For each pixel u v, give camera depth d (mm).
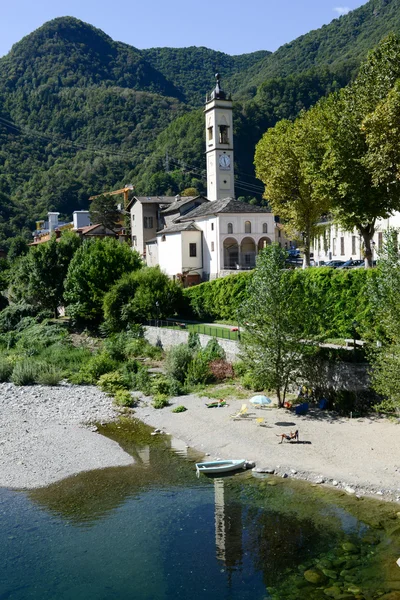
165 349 50219
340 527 17531
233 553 16250
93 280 60562
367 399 28609
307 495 20000
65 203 161500
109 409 33500
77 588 14844
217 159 92500
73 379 41781
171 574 15352
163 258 78500
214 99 91438
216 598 14109
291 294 30094
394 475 20891
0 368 43562
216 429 27891
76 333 62250
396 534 16906
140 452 25547
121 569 15664
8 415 32500
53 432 28859
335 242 71562
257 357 30375
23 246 119125
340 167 37719
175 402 34125
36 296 67875
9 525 18500
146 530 17906
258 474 22250
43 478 22516
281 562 15695
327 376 30422
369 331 25828
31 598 14477
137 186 149875
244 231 70812
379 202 38094
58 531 18016
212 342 41875
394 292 23234
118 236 100812
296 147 45031
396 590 14086
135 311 55281
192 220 75188
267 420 28547
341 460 22625
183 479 22094
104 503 20047
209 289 55688
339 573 14961
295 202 49219
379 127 34281
